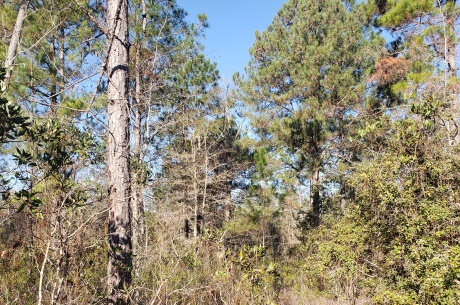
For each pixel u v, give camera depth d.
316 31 14.18
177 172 11.78
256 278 5.34
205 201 13.09
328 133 12.33
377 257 5.66
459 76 9.09
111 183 3.98
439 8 9.34
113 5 4.34
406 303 4.52
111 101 4.19
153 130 9.92
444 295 4.12
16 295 3.44
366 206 5.68
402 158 4.96
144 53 9.27
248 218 12.09
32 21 7.26
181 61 11.21
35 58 7.52
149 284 4.69
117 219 3.90
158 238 5.40
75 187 3.17
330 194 12.34
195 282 4.89
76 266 3.29
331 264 6.45
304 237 10.98
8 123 2.46
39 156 2.96
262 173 12.10
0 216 3.21
